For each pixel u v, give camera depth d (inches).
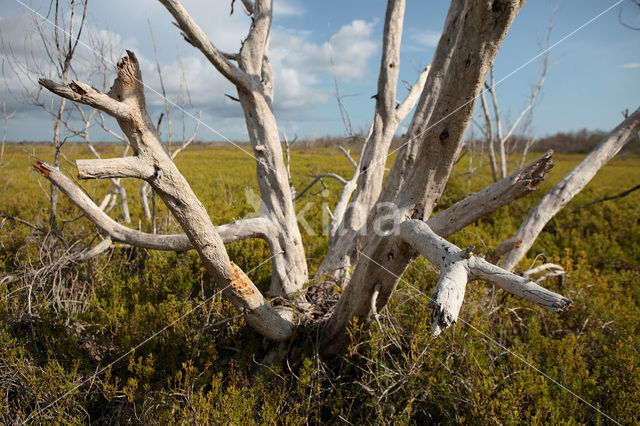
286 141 172.9
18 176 454.6
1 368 89.0
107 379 85.9
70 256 123.7
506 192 61.2
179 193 63.7
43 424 79.8
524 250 145.3
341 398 86.0
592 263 209.9
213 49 99.5
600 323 124.6
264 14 115.3
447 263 50.8
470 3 51.9
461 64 55.9
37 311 108.2
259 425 80.7
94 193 329.1
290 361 100.7
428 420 87.4
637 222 294.7
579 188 142.8
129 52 55.4
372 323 96.5
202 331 103.4
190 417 78.4
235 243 162.2
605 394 94.0
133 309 121.0
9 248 164.1
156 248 107.0
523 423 81.2
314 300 117.8
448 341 98.3
